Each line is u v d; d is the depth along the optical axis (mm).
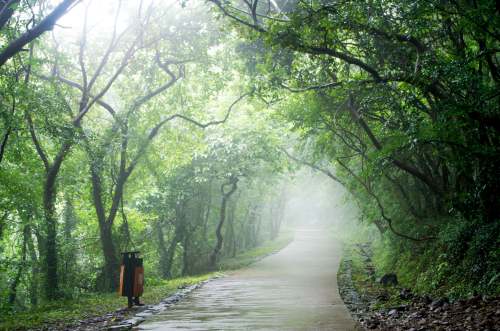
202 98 22922
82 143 16156
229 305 12461
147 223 27641
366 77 14898
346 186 25469
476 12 9461
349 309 11367
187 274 30391
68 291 18641
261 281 18922
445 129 11289
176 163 24828
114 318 10750
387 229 21984
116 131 19438
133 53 19406
